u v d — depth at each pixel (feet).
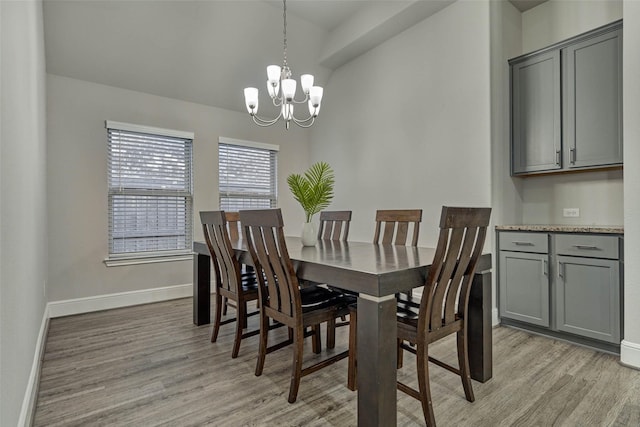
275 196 15.66
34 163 6.75
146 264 12.20
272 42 12.82
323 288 7.66
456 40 10.37
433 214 11.03
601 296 7.70
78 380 6.59
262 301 6.77
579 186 9.57
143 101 12.16
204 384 6.43
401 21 11.40
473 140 9.94
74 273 10.89
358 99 13.84
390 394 4.81
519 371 6.86
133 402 5.83
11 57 4.08
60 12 9.48
